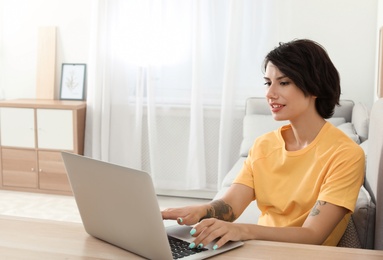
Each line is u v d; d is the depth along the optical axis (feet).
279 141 5.53
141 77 14.28
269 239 4.44
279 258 3.81
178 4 13.84
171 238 4.30
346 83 13.42
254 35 13.48
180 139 14.43
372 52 13.17
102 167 3.88
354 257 3.80
